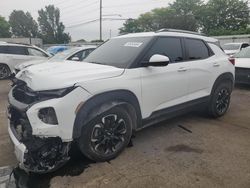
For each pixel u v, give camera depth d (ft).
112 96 11.34
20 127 10.84
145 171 11.20
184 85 14.87
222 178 10.70
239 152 13.00
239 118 18.37
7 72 40.11
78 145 11.07
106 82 11.17
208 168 11.45
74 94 10.21
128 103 12.13
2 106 22.03
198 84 15.85
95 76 11.06
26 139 10.07
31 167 10.04
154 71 13.12
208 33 174.09
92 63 13.29
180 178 10.69
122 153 12.73
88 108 10.61
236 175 10.92
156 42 13.87
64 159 10.61
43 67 12.19
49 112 9.85
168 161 12.05
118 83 11.55
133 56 12.89
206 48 16.97
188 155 12.65
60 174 10.97
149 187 10.12
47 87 10.10
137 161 12.02
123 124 12.09
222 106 18.34
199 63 15.84
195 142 14.16
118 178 10.71
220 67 17.33
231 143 14.06
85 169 11.33
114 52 14.06
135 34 15.38
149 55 13.25
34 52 42.45
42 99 9.98
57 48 67.26
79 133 10.46
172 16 182.39
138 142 14.08
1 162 11.98
